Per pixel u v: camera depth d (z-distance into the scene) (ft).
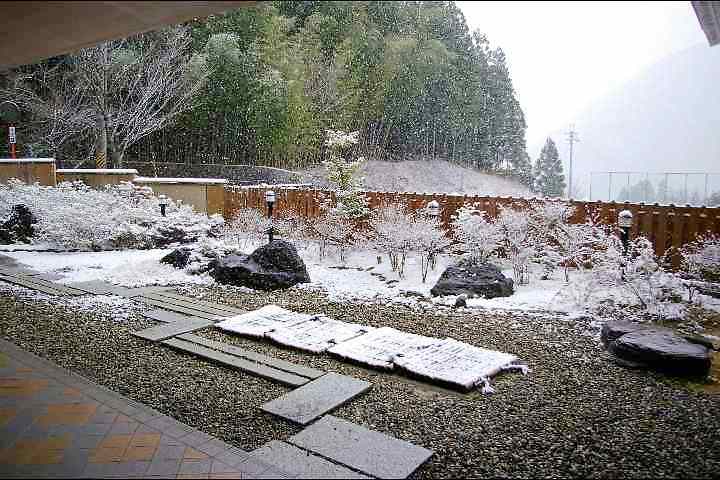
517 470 8.27
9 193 32.32
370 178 64.64
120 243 29.40
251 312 16.96
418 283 21.33
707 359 11.89
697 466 8.39
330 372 12.26
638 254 19.31
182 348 13.66
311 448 8.75
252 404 10.59
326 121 63.16
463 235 22.06
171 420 9.70
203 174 56.85
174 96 52.65
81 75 48.60
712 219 19.79
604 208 22.50
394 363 12.53
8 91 46.93
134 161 56.85
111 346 13.97
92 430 9.26
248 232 29.09
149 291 20.03
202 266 23.30
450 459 8.57
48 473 7.89
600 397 11.01
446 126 72.08
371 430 9.45
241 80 53.31
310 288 20.76
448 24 76.54
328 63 64.54
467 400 10.88
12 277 21.89
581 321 16.30
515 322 16.28
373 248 26.16
